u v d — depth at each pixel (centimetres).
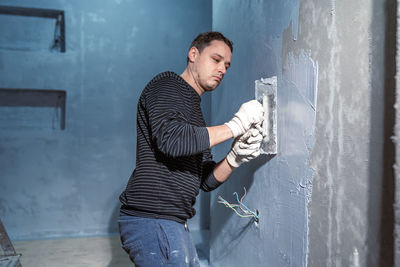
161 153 123
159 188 121
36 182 326
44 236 327
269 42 151
